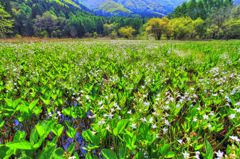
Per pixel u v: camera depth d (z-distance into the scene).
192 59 11.62
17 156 2.44
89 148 2.64
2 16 55.56
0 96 4.74
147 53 14.24
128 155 2.65
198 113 3.63
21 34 91.69
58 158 2.05
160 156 2.51
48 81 6.46
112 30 116.88
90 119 4.06
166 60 10.57
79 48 16.95
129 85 5.57
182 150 2.82
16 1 124.69
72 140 3.43
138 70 7.70
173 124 3.99
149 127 2.79
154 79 6.42
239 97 4.76
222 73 7.24
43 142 3.18
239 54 12.88
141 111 3.70
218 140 3.66
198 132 3.26
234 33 68.75
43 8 136.62
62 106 4.79
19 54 12.29
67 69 7.79
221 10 77.94
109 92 4.95
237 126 3.38
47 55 12.51
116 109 3.84
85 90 5.15
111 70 7.81
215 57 11.29
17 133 2.46
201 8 103.31
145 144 2.64
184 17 97.62
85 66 9.17
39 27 98.06
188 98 4.53
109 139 3.11
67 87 5.34
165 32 89.19
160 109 3.60
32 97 4.96
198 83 6.00
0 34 56.25
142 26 111.38
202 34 79.69
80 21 110.31
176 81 6.28
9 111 3.35
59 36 100.12
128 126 3.04
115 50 15.12
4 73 7.38
